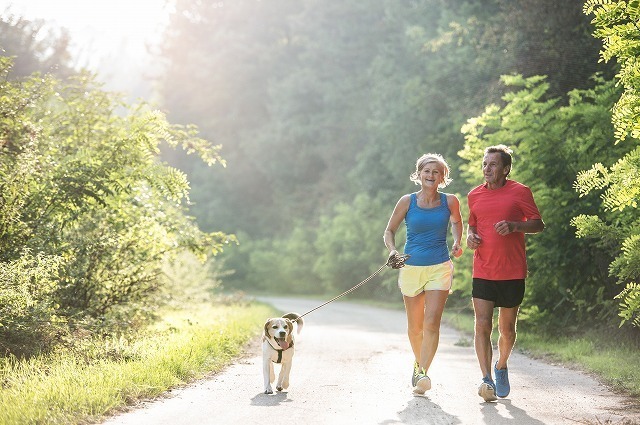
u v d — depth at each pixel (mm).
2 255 10969
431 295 7914
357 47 63312
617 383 8852
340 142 63594
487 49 29875
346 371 10008
